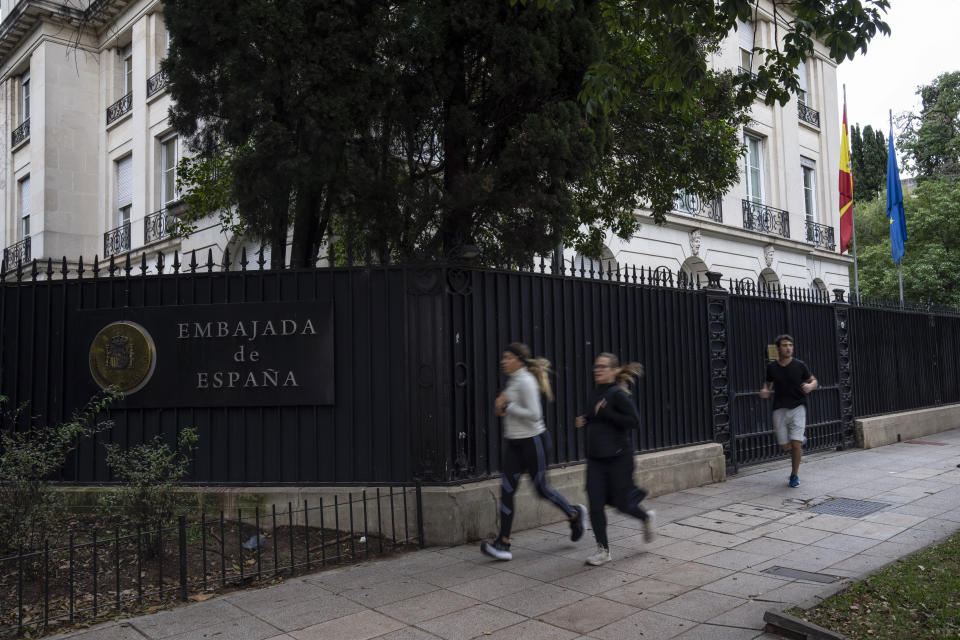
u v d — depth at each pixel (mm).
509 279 6707
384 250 6660
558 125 6645
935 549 5305
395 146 6996
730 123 10547
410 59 6457
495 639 3947
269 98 6355
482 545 5434
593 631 4031
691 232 18562
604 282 7613
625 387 5457
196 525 5848
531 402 5273
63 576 5012
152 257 17047
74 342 6773
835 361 11117
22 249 19828
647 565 5242
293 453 6363
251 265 13852
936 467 9203
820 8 6438
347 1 6258
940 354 14180
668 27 7008
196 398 6477
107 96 19391
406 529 5797
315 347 6340
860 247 33156
